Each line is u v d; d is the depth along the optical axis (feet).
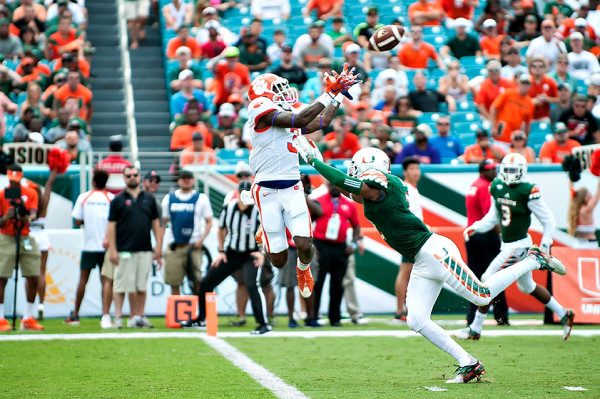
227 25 184.85
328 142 138.31
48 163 118.11
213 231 124.16
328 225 111.65
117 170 126.41
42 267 116.06
